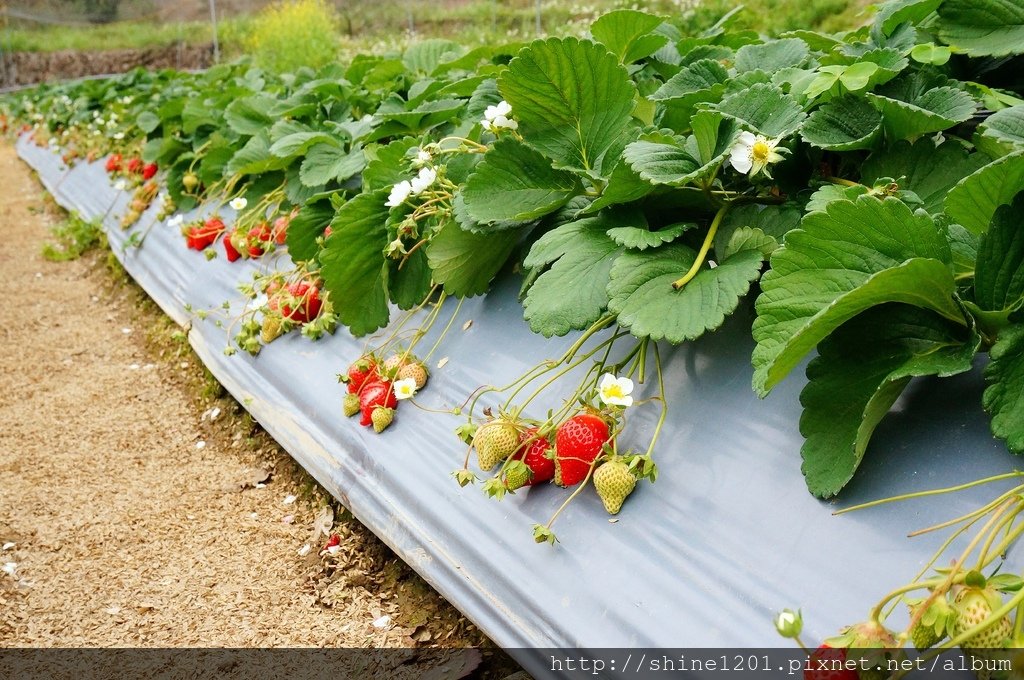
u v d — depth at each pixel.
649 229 1.95
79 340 4.49
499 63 3.58
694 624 1.44
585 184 2.04
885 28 2.43
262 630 2.17
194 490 2.91
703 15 6.64
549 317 1.71
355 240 2.41
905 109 1.80
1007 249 1.33
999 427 1.27
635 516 1.63
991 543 1.26
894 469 1.41
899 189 1.66
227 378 3.17
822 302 1.39
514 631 1.69
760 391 1.39
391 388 2.31
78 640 2.21
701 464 1.63
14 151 12.09
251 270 3.49
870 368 1.41
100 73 20.30
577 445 1.66
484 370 2.17
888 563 1.32
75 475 3.07
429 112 3.04
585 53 1.83
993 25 2.17
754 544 1.47
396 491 2.13
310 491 2.78
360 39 13.65
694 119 1.70
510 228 2.15
